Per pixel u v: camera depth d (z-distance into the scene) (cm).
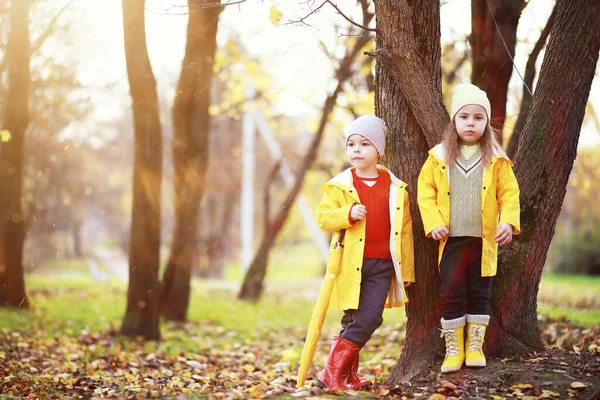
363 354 758
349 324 439
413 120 470
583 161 1099
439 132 456
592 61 462
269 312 1234
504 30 695
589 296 1170
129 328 837
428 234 437
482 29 707
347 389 432
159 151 826
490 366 434
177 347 799
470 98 431
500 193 434
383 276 443
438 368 455
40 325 865
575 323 698
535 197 471
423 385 438
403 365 475
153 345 796
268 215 1642
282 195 3353
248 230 2606
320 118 1354
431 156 443
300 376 444
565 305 1009
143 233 837
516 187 432
